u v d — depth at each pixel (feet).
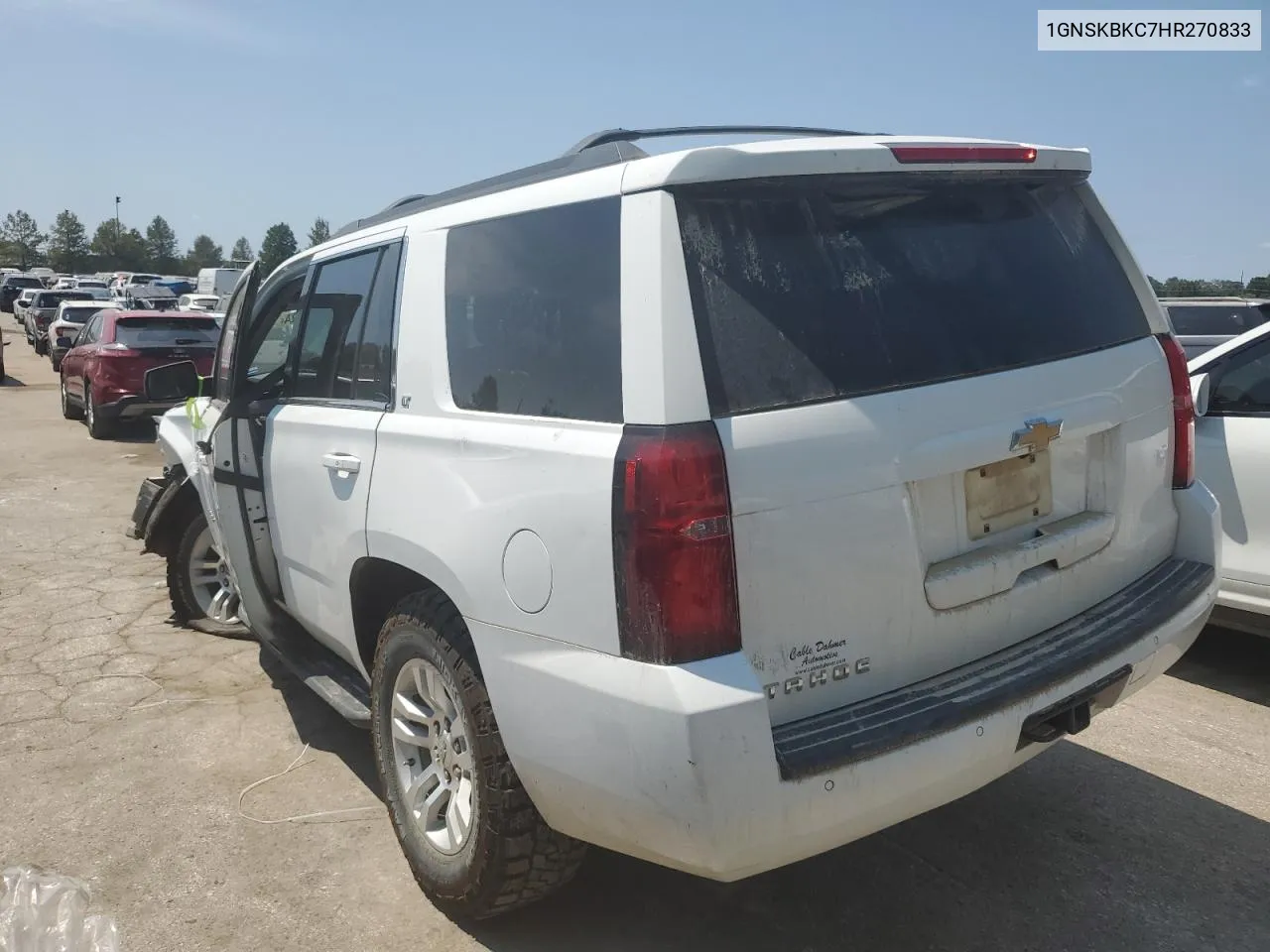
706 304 7.08
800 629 7.13
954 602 7.89
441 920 9.53
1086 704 8.40
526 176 9.20
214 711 14.33
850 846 10.67
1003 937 9.13
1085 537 8.87
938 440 7.61
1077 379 8.70
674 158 7.20
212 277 129.70
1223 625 15.20
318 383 11.60
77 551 23.24
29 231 426.92
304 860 10.57
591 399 7.50
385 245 10.59
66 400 48.06
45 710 14.34
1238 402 14.98
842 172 7.67
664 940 9.18
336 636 11.32
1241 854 10.43
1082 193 9.78
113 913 9.61
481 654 8.20
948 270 8.25
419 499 9.03
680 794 6.71
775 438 6.98
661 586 6.75
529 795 8.21
